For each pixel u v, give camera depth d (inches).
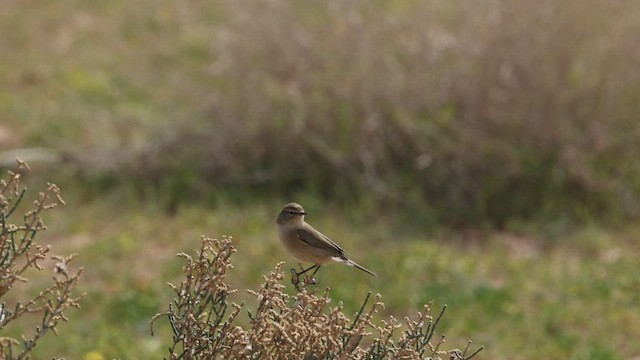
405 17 688.4
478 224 621.3
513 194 632.4
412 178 643.5
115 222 629.3
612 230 613.0
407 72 660.1
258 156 672.4
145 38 917.8
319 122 664.4
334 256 335.0
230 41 685.9
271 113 668.7
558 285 546.0
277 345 243.3
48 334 486.3
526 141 634.8
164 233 609.0
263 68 676.1
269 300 247.1
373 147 655.1
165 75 813.9
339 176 660.7
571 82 641.0
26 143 736.3
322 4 709.3
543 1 642.2
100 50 904.9
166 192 661.3
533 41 641.0
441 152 639.8
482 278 553.0
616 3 647.8
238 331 245.9
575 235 603.8
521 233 612.1
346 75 660.1
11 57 898.7
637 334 501.0
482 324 506.0
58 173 688.4
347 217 627.5
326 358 243.3
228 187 666.8
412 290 532.1
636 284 544.7
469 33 656.4
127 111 765.3
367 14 697.6
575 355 477.1
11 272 245.3
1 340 239.0
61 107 793.6
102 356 468.8
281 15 681.6
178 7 947.3
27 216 249.4
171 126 692.1
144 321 507.8
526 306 525.3
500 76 638.5
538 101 634.2
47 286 529.3
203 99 690.2
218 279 249.9
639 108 647.8
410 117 645.3
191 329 247.8
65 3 994.7
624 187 632.4
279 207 638.5
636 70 646.5
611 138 634.8
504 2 649.0
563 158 627.8
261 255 570.6
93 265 568.4
